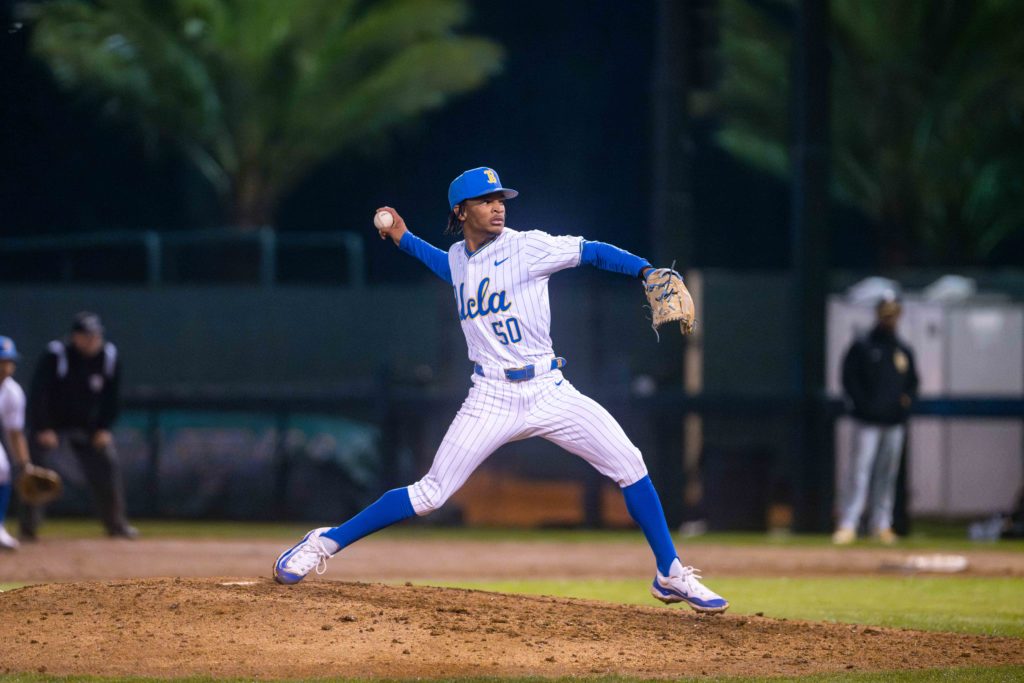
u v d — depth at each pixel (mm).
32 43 76500
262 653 17625
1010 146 89062
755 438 65375
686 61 49781
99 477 42344
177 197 109562
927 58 82000
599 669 17406
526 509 64312
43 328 63812
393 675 16578
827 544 42688
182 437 55031
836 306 59188
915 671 17547
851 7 81688
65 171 105250
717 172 115125
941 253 91500
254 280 77938
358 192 114938
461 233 21609
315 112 82562
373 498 54781
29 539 40250
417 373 57000
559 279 70062
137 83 80062
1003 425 58438
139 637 18328
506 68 114562
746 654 18734
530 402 20219
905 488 47844
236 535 45094
